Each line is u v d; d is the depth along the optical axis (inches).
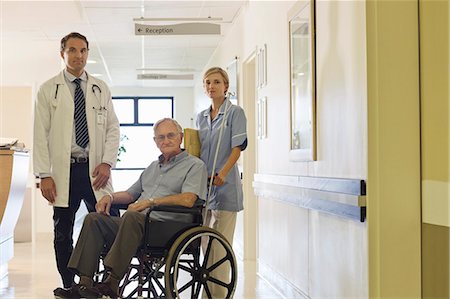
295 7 198.2
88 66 557.3
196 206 160.6
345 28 152.0
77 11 329.1
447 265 139.4
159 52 488.7
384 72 137.5
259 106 266.7
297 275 199.5
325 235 170.1
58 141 173.0
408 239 137.7
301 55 191.3
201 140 175.2
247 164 304.0
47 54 424.2
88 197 175.8
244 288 227.5
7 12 329.1
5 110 430.0
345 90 152.3
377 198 137.2
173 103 706.2
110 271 148.8
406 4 138.2
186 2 328.2
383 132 137.5
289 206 210.8
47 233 423.5
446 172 134.8
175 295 149.2
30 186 379.9
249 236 304.3
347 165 151.6
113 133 180.4
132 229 149.3
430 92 137.3
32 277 244.8
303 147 190.1
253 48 283.6
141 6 337.7
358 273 144.6
